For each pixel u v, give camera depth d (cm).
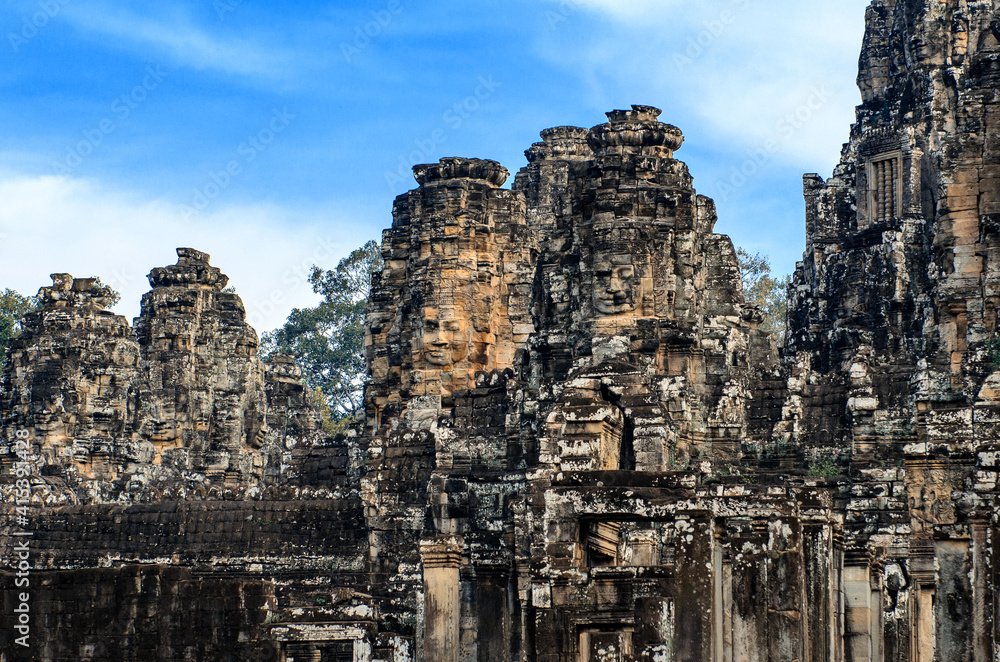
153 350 7238
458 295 5531
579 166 4869
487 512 4159
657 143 4847
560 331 4719
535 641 3086
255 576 5166
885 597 3650
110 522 5472
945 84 6244
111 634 3844
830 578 2959
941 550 2861
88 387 6788
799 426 4572
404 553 4941
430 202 5628
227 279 7550
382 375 5981
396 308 5931
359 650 3884
